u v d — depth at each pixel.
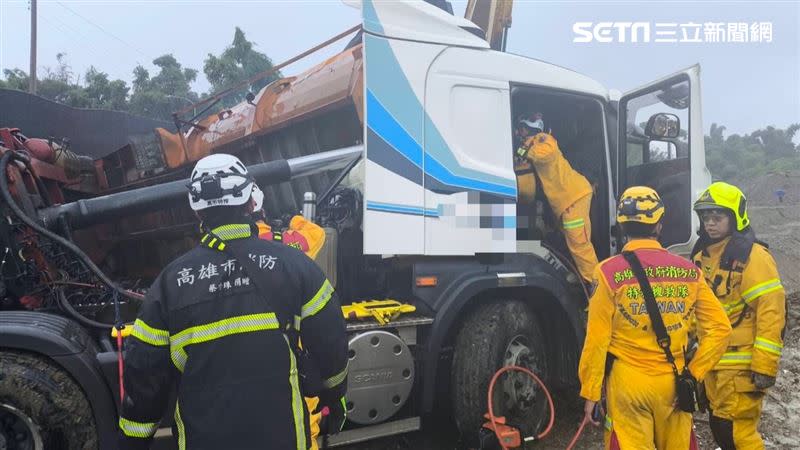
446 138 3.41
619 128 4.23
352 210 3.54
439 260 3.44
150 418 1.65
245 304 1.63
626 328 2.46
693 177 3.88
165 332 1.62
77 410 2.61
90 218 3.21
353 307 3.29
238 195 1.73
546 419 3.80
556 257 3.94
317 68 4.09
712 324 2.46
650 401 2.41
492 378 3.43
